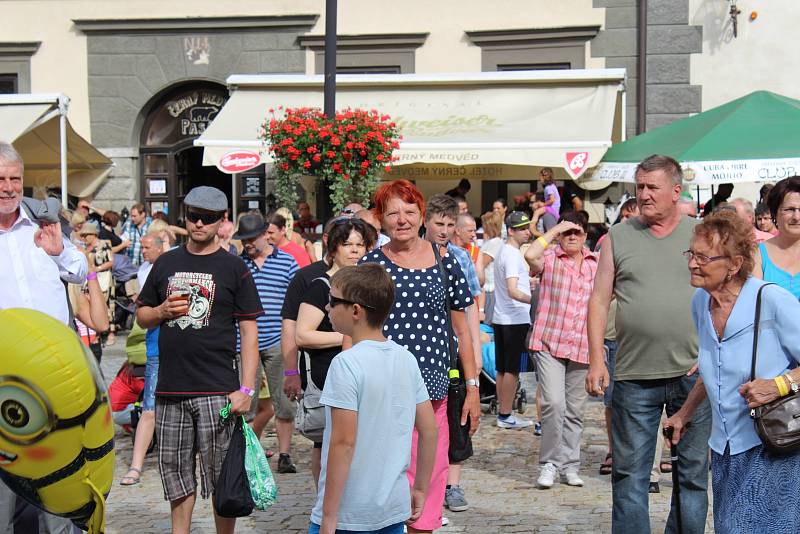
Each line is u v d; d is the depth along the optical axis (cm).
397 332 505
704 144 910
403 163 1395
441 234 634
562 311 726
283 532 618
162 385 536
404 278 511
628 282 524
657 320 514
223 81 1789
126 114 1825
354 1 1748
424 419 416
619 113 1598
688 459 514
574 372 729
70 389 376
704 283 420
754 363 414
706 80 1653
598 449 847
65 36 1830
